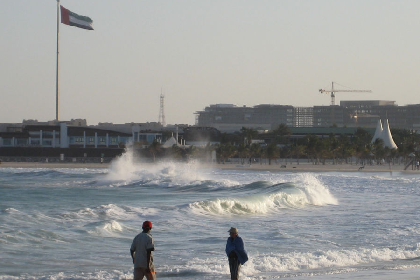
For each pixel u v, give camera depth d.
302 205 60.56
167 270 27.83
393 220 48.97
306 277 26.75
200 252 32.94
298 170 165.38
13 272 26.97
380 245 36.44
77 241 34.72
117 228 39.38
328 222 47.09
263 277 26.70
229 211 51.72
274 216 50.69
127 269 28.27
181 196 72.06
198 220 45.56
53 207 56.59
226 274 27.33
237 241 22.64
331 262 30.56
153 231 39.75
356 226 44.88
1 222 39.12
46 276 26.02
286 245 35.53
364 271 28.48
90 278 26.05
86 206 57.78
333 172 160.12
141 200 65.62
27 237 34.47
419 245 35.62
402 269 29.12
